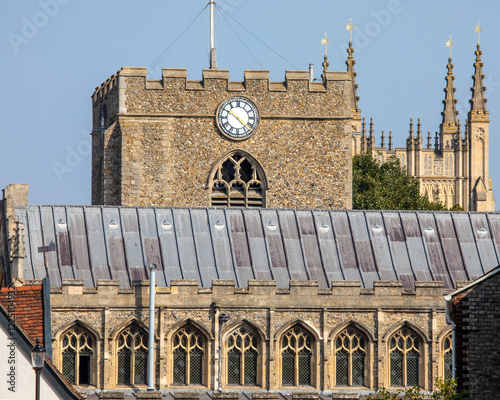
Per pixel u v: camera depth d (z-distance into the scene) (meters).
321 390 183.38
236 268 191.75
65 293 178.38
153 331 178.88
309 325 183.62
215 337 181.38
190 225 196.50
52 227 191.88
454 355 135.12
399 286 184.75
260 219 198.88
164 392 179.62
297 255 194.75
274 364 182.88
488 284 135.00
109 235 192.88
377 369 184.00
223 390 181.75
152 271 180.25
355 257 195.75
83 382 179.38
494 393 133.62
